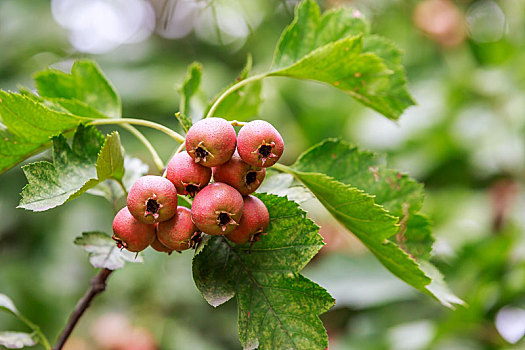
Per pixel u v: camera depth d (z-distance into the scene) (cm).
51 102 47
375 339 72
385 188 48
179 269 88
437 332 67
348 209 45
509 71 86
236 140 42
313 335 43
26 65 98
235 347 88
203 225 42
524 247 69
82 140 45
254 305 43
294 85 94
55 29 100
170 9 53
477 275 70
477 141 81
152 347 84
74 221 90
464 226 76
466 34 95
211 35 103
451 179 84
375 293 70
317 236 43
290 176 47
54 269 88
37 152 46
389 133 84
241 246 44
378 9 97
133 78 100
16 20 98
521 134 79
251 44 104
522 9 93
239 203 42
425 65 97
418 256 48
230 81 102
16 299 85
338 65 47
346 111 90
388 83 48
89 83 49
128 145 92
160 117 98
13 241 91
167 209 42
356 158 48
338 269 73
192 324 88
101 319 86
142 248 43
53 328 85
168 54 108
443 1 98
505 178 81
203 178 42
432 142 83
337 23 48
